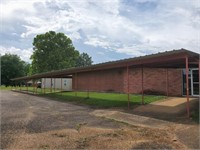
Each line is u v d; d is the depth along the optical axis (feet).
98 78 98.02
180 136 26.13
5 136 26.99
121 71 84.33
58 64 200.85
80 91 111.65
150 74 71.26
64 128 31.45
